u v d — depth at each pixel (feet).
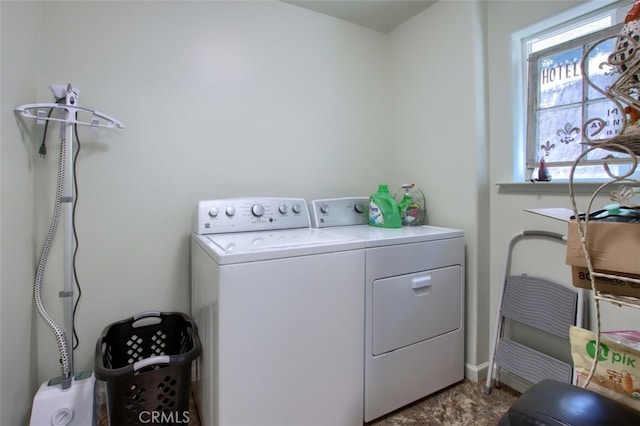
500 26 5.70
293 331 3.91
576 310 4.65
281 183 6.42
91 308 4.91
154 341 5.14
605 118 4.52
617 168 4.43
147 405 3.81
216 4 5.73
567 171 5.04
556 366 4.73
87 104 4.82
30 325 4.25
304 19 6.61
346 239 4.60
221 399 3.49
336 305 4.24
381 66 7.66
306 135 6.69
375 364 4.63
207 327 4.06
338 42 7.04
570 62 4.92
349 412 4.40
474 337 5.78
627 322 4.32
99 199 4.92
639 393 2.52
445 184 6.30
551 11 4.98
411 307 4.99
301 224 5.89
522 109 5.57
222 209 5.22
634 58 2.14
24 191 4.06
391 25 7.32
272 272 3.77
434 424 4.71
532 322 5.09
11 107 3.73
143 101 5.19
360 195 7.39
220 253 3.57
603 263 2.33
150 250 5.30
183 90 5.49
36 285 4.16
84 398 4.01
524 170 5.56
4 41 3.57
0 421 3.42
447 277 5.45
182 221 5.53
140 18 5.15
